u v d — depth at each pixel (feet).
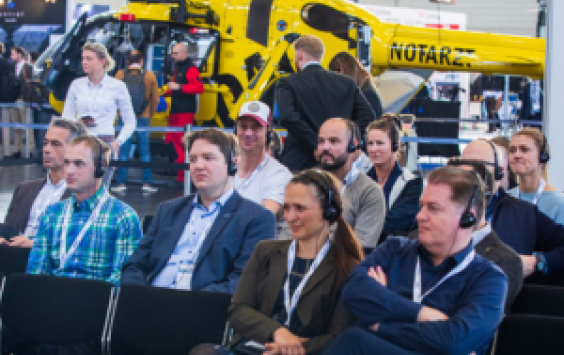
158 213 11.94
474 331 8.10
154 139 33.60
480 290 8.46
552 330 8.91
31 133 42.93
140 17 32.73
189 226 11.62
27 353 12.26
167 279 11.46
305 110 16.81
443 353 8.05
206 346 9.39
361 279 8.86
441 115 39.45
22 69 42.16
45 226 12.51
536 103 38.19
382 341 8.23
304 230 9.45
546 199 13.91
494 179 11.80
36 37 47.03
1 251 13.34
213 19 32.30
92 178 12.32
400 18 51.72
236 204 11.62
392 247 9.45
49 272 12.42
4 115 42.29
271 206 13.47
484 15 79.56
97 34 33.14
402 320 8.43
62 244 12.34
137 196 31.19
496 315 8.33
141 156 32.22
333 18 31.99
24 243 13.78
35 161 27.63
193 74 32.22
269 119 13.99
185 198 11.94
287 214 9.51
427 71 32.35
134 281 11.42
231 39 32.37
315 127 16.81
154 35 32.73
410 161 34.04
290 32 31.94
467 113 52.70
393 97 32.50
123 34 32.86
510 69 31.73
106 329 10.99
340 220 9.67
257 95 32.07
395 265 9.21
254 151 13.88
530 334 9.00
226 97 32.73
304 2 31.96
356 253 9.62
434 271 8.90
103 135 22.98
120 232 12.31
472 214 8.61
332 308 9.36
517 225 11.82
